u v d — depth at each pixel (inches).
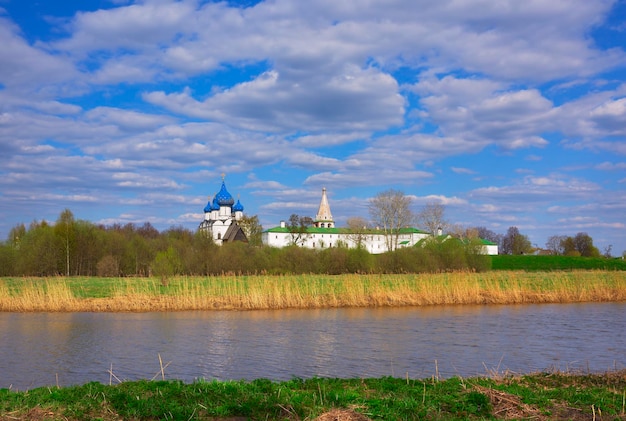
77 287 2187.5
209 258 3004.4
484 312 1667.1
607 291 2085.4
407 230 7111.2
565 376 694.5
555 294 1998.0
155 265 2172.7
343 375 836.6
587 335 1227.2
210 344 1113.4
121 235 3516.2
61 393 547.2
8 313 1641.2
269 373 856.3
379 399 530.0
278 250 3255.4
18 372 877.8
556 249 7701.8
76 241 3211.1
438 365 912.9
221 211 6747.1
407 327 1346.0
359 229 6018.7
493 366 905.5
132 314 1615.4
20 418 467.8
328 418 472.7
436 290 1934.1
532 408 525.0
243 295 1820.9
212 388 570.9
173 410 490.0
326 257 3061.0
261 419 476.4
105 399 522.6
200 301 1750.7
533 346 1090.1
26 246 3112.7
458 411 514.9
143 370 885.8
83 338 1187.9
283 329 1315.2
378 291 1916.8
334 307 1785.2
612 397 570.9
